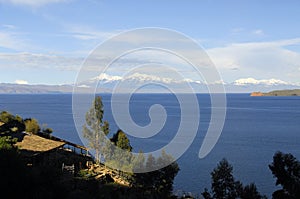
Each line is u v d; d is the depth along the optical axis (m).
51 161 33.22
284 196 25.61
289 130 98.31
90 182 26.89
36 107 183.75
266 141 76.31
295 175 25.70
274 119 133.62
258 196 26.27
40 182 19.73
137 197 26.45
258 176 44.38
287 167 25.97
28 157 29.52
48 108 175.00
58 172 22.75
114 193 26.25
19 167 19.11
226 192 26.48
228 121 125.44
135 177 29.22
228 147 66.38
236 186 26.52
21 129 45.97
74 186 25.38
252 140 77.69
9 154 19.38
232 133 90.56
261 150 64.12
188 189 37.34
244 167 49.16
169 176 28.84
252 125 112.06
